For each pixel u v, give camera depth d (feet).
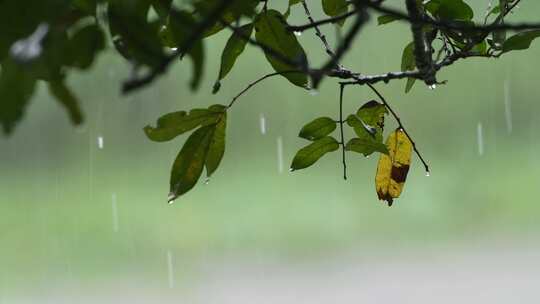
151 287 51.11
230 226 59.52
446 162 67.15
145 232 58.49
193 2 6.93
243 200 63.26
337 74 9.27
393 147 10.09
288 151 69.15
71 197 63.62
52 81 5.79
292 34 8.70
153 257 55.36
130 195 63.67
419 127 69.72
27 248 56.90
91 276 52.44
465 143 68.44
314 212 61.41
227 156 69.51
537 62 69.97
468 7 9.54
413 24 8.79
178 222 60.23
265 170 67.56
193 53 5.70
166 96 67.72
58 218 60.70
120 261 54.75
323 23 8.55
